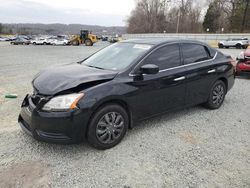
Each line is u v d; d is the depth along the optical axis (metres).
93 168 3.12
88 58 4.80
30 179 2.88
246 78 9.03
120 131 3.69
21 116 3.66
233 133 4.18
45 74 3.85
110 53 4.49
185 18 71.81
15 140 3.77
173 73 4.26
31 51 23.84
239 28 54.88
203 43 5.09
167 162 3.28
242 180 2.93
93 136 3.39
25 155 3.37
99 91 3.35
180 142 3.82
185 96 4.58
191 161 3.31
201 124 4.54
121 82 3.60
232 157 3.43
